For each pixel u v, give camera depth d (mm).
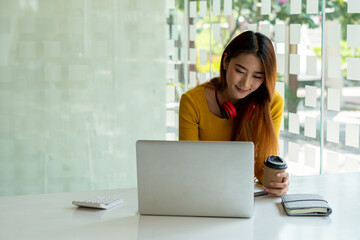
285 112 3094
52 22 3531
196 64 3838
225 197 1838
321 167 2809
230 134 2430
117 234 1684
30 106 3561
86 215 1872
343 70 3354
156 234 1684
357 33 2482
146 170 1850
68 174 3695
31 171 3617
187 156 1825
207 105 2414
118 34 3686
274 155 2268
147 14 3742
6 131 3541
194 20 3799
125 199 2070
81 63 3621
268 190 2098
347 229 1727
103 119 3725
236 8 3611
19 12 3463
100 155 3752
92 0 3600
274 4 3156
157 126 3865
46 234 1683
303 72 2865
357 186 2244
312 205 1869
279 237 1655
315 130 2824
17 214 1879
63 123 3639
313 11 2787
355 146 2604
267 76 2195
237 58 2197
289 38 2941
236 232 1700
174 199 1856
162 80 3830
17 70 3504
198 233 1691
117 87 3729
